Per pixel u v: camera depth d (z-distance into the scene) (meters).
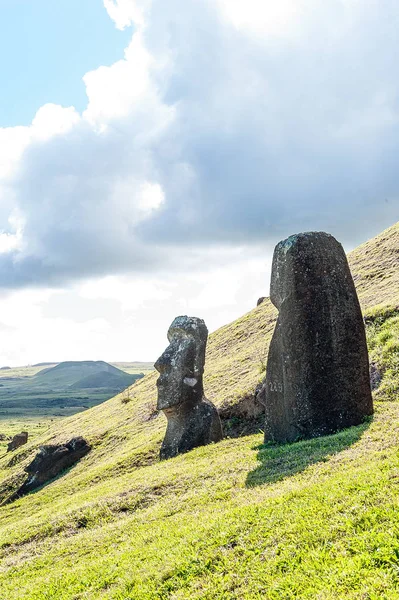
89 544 8.62
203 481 10.25
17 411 102.62
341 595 4.50
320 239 12.49
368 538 5.23
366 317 18.97
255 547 5.94
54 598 6.70
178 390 15.47
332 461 8.69
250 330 34.66
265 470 9.57
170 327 16.44
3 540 10.46
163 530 7.80
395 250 32.78
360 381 12.05
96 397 135.50
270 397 12.88
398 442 8.78
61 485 17.56
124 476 14.33
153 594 5.78
